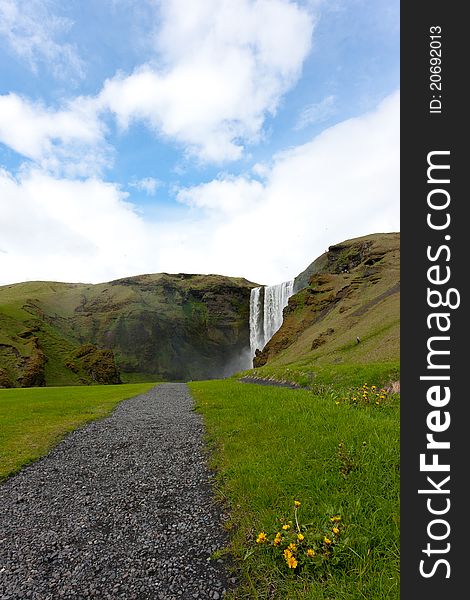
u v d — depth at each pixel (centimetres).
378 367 1808
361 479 530
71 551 528
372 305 9056
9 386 12069
